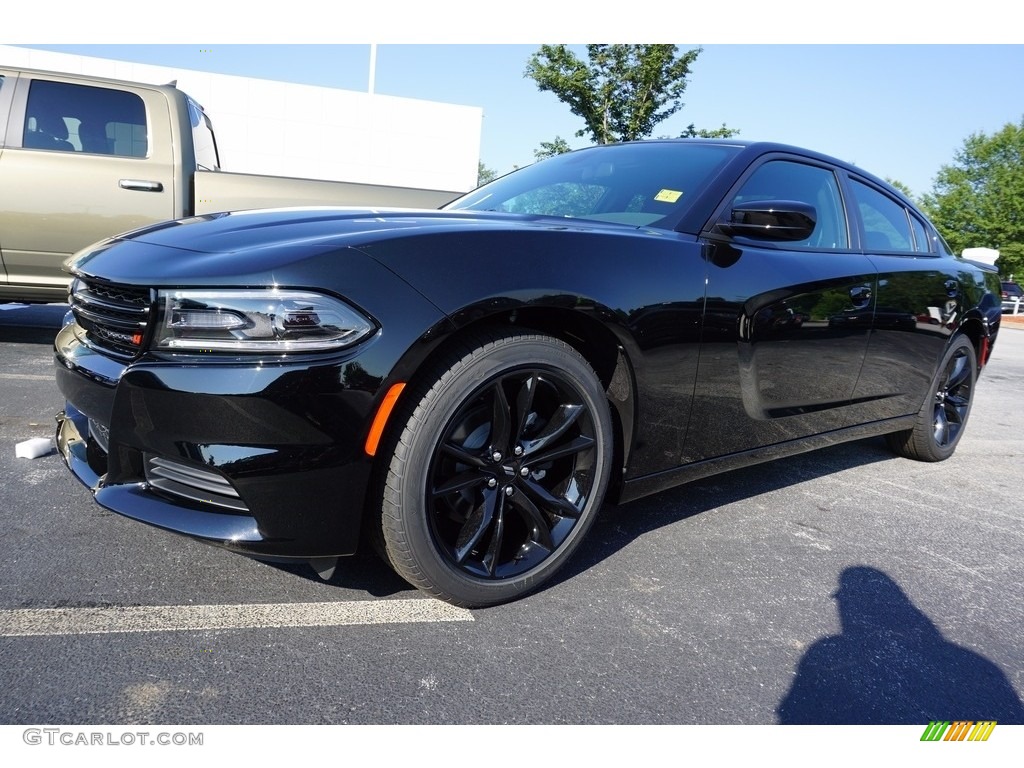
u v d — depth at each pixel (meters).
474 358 1.77
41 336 5.52
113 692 1.53
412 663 1.71
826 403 2.89
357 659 1.71
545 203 2.78
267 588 2.00
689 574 2.29
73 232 4.62
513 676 1.70
